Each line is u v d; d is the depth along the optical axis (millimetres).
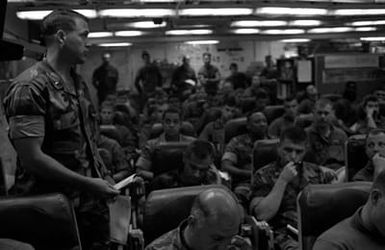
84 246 2504
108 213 2566
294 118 6512
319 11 5348
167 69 14375
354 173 3891
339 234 2217
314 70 9602
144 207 2781
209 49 15039
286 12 5312
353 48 10273
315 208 2707
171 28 7371
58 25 2414
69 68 2502
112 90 12938
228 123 6012
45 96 2314
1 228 2227
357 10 5363
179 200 2779
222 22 6789
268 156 4203
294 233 3264
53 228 2250
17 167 2451
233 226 1957
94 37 8398
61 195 2291
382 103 6621
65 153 2385
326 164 5207
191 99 9289
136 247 2965
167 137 5305
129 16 5297
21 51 2893
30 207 2244
